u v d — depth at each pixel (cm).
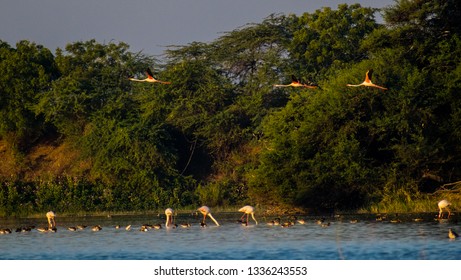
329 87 17762
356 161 16812
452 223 13512
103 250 10844
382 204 16600
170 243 11400
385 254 10019
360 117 17212
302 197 16775
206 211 14038
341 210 17212
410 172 16975
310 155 17300
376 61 17850
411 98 17000
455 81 17200
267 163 17225
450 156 17000
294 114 18012
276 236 12019
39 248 11212
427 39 19038
